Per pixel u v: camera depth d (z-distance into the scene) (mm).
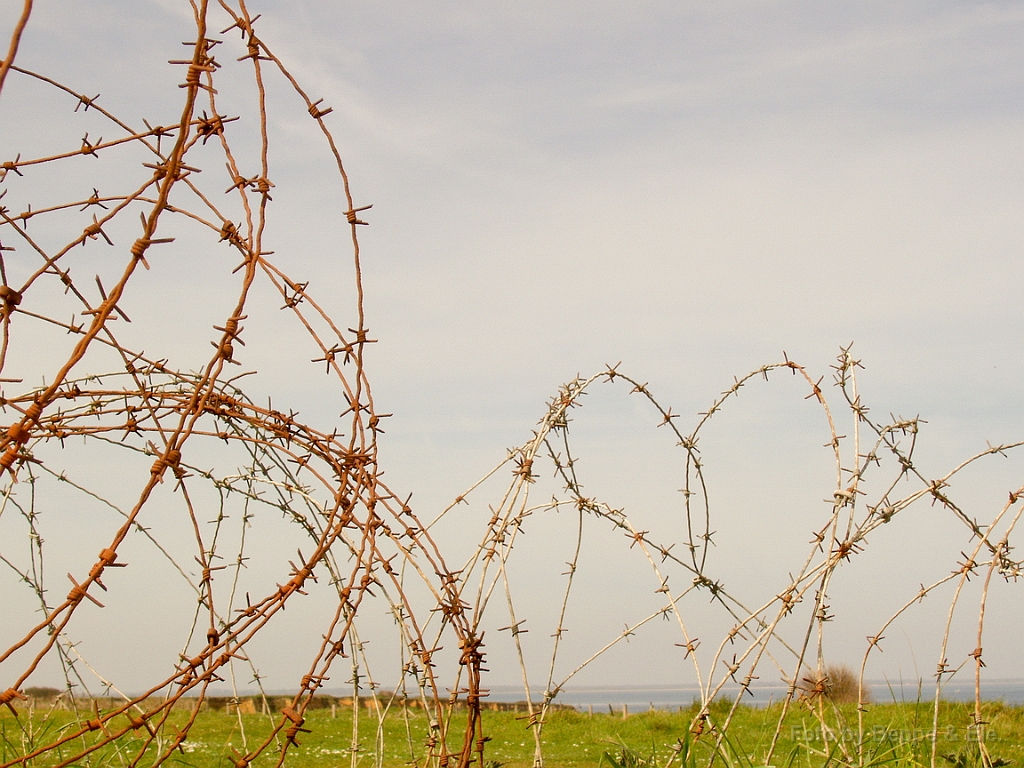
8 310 2426
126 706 2424
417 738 9883
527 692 3451
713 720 3576
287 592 2580
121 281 2170
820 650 3467
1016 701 7957
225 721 10664
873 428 3555
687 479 3771
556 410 3586
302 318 2732
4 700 2121
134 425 2732
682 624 3592
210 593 2564
